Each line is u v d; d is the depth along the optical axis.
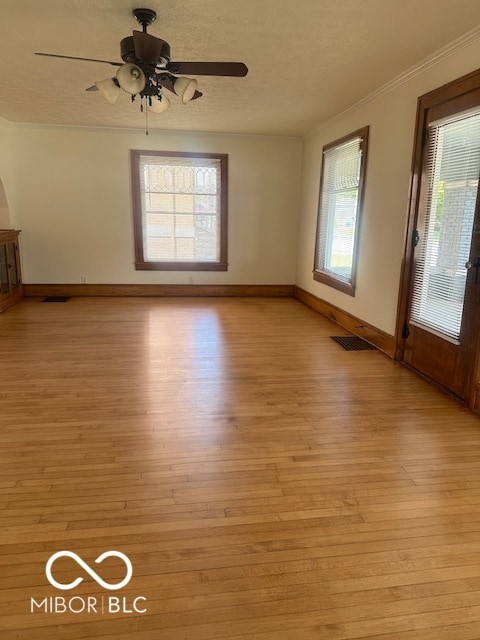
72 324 5.16
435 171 3.50
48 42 3.20
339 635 1.40
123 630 1.40
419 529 1.89
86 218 6.54
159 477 2.21
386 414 2.98
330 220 5.69
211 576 1.62
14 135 6.14
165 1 2.58
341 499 2.08
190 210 6.76
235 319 5.57
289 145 6.73
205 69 2.86
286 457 2.42
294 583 1.59
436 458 2.45
